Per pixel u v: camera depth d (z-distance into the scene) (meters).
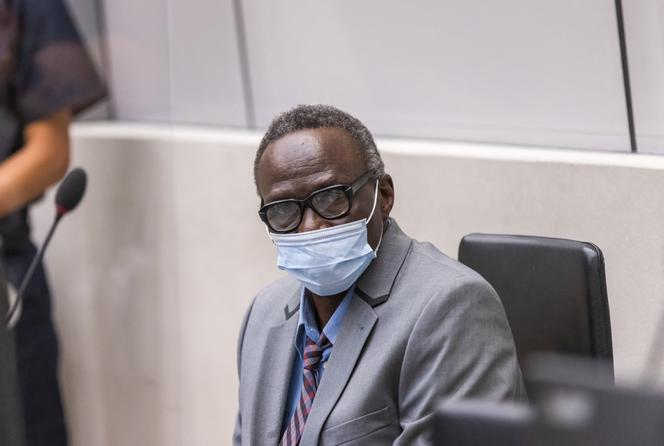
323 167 4.47
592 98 6.72
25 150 6.80
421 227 7.11
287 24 8.55
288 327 4.89
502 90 7.23
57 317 7.15
